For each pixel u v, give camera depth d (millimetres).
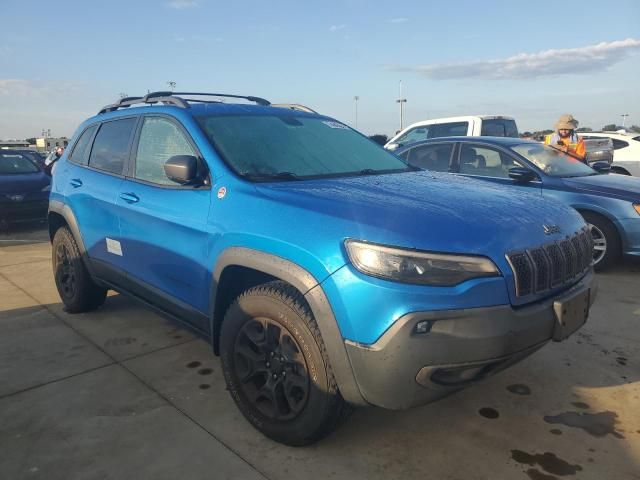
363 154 3709
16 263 6754
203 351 3840
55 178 4703
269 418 2691
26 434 2791
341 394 2371
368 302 2168
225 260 2711
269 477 2445
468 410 3018
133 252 3572
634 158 13062
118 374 3482
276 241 2473
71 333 4203
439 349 2133
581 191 5906
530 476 2445
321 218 2404
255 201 2689
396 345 2127
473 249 2232
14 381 3391
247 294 2689
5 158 10227
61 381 3387
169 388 3293
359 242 2232
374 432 2801
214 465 2531
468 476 2449
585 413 2975
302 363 2484
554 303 2438
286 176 3014
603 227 5762
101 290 4551
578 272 2699
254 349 2756
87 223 4094
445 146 7152
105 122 4266
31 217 9484
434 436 2764
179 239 3096
